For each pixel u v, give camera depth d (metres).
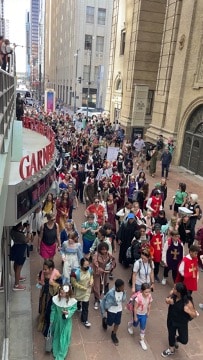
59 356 5.61
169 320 5.89
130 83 27.73
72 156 15.97
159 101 22.77
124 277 8.34
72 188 10.82
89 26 56.03
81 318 6.66
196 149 19.17
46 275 6.00
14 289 7.49
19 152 8.99
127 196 11.98
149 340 6.36
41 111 36.88
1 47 10.09
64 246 7.07
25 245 7.37
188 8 19.06
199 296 7.87
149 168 18.94
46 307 6.02
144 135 25.94
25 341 6.05
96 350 6.02
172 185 16.81
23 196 6.71
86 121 29.02
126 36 28.81
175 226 8.59
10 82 7.92
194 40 18.72
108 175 13.21
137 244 7.73
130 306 6.25
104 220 9.35
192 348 6.26
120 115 30.30
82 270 6.33
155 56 27.36
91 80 58.44
